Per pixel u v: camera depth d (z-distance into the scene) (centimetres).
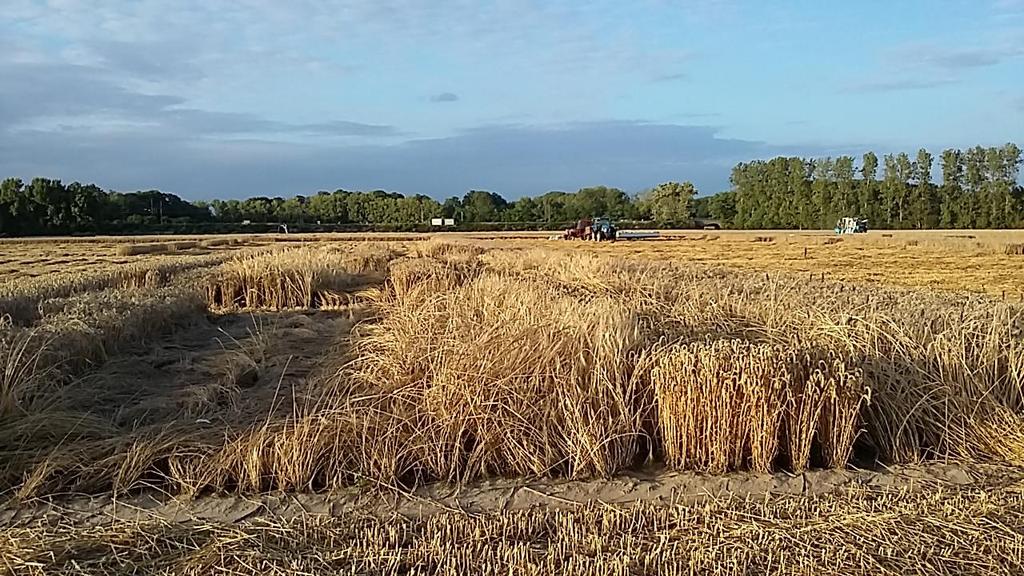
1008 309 885
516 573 382
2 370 634
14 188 7938
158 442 553
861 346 646
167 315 1234
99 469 521
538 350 618
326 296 1664
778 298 1052
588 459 540
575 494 504
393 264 2381
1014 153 8869
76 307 1098
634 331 653
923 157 9300
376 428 551
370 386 677
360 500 491
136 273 1945
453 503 489
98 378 820
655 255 3834
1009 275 2425
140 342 1078
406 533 432
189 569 388
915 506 467
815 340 659
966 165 9162
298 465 511
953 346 642
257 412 657
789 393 543
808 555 400
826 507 468
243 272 1648
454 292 1087
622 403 562
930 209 9206
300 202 11281
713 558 395
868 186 9512
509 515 457
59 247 5062
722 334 716
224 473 512
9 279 2316
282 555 402
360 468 526
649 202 10838
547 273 1828
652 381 573
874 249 4206
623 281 1443
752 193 10400
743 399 541
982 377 627
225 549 407
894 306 1011
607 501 490
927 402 597
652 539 421
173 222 9812
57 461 520
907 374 624
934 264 2980
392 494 502
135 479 513
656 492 507
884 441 580
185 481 506
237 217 10412
